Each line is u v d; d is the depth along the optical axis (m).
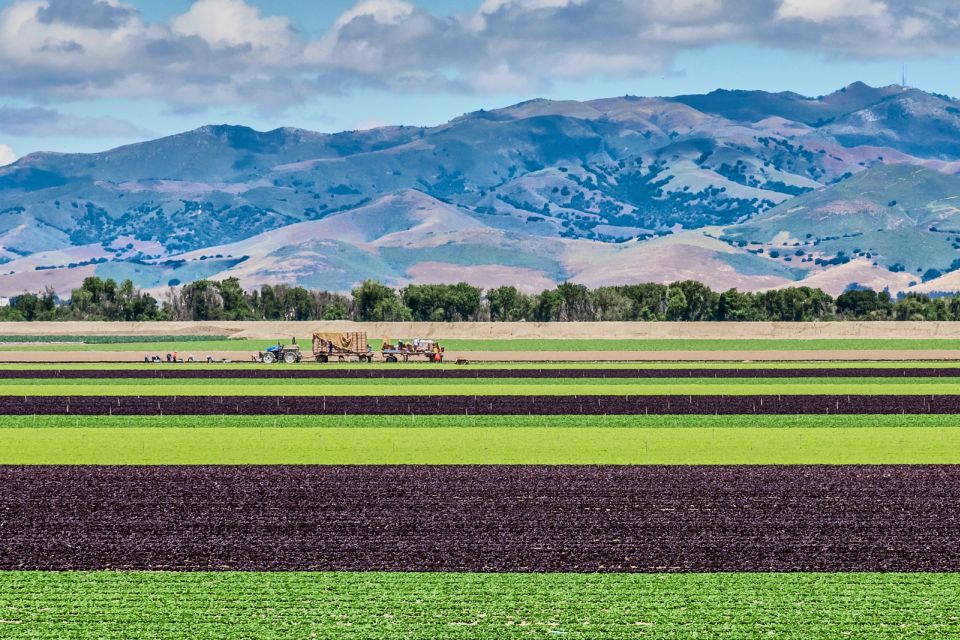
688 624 119.38
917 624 119.38
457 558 144.50
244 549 149.00
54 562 142.75
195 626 118.62
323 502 178.88
